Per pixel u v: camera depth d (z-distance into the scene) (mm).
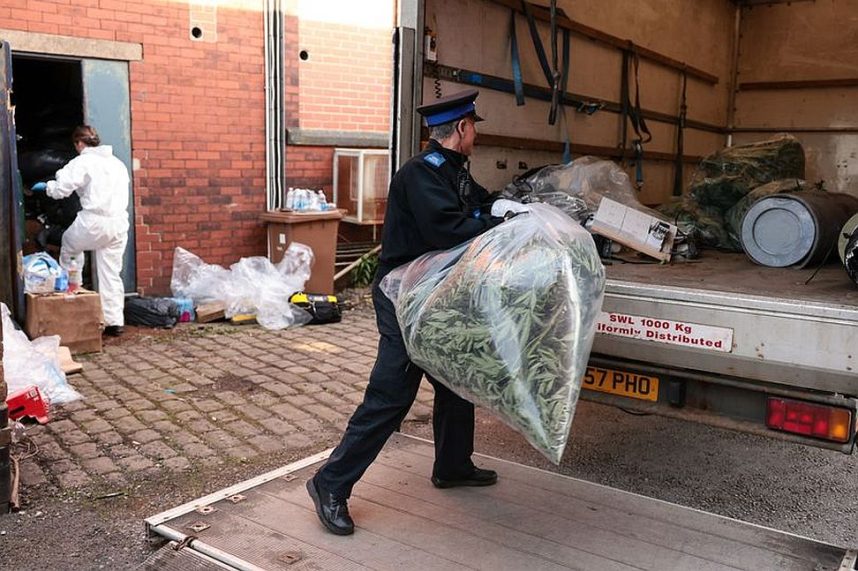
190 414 4672
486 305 2621
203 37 7047
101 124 6641
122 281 6742
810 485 3953
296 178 7844
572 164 4633
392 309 3010
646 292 3131
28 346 4906
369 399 2984
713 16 6688
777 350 2857
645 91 5891
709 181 5008
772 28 6871
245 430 4453
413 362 2883
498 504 3262
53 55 6324
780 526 3504
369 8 8039
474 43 4258
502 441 4410
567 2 4914
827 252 3758
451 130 2986
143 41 6730
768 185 4699
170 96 6953
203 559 2791
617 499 3328
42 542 3225
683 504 3697
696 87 6594
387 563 2770
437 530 3023
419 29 3822
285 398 5000
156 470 3910
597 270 2766
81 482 3758
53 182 5984
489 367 2617
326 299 7090
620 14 5465
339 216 7504
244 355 5949
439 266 2822
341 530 2957
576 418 4824
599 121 5395
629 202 4645
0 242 5426
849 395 2760
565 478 3553
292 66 7617
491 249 2688
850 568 2719
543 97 4824
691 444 4461
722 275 3516
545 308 2592
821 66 6648
